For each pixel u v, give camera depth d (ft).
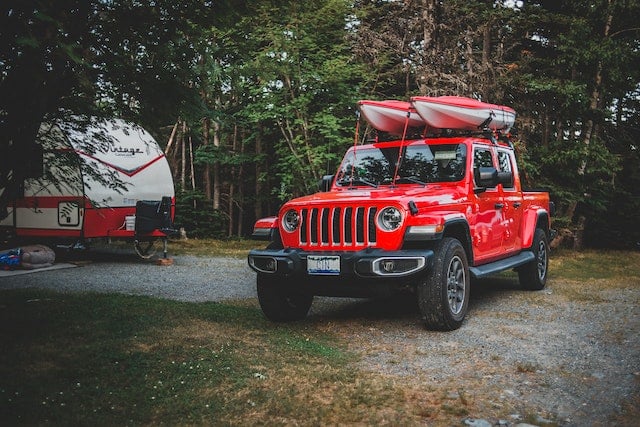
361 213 18.02
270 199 61.62
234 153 59.06
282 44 44.65
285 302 19.57
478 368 14.38
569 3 47.11
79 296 22.86
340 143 46.26
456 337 17.51
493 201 22.41
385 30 45.52
